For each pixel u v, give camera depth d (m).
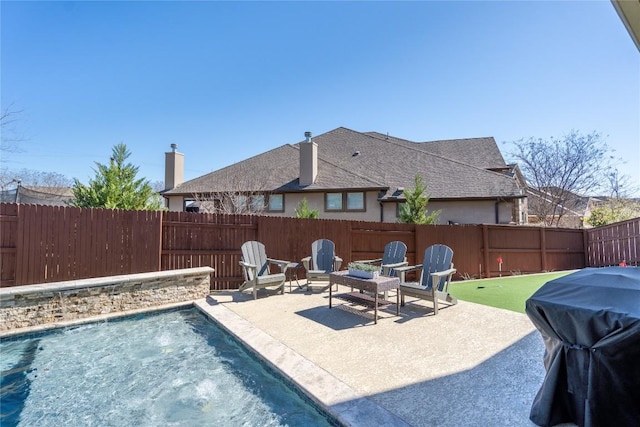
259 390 3.76
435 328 5.11
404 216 12.56
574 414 2.54
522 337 4.69
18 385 3.93
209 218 8.27
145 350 4.91
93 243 6.99
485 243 10.81
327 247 8.30
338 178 15.95
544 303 2.66
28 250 6.40
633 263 10.64
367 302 5.76
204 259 8.19
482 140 20.80
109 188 9.71
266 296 7.51
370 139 19.89
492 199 13.95
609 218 14.89
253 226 8.77
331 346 4.43
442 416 2.83
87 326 5.93
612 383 2.27
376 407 2.97
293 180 16.55
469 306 6.43
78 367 4.38
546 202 19.28
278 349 4.36
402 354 4.14
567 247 12.21
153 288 6.81
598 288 2.62
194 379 4.03
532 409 2.75
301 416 3.23
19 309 5.52
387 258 7.60
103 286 6.29
